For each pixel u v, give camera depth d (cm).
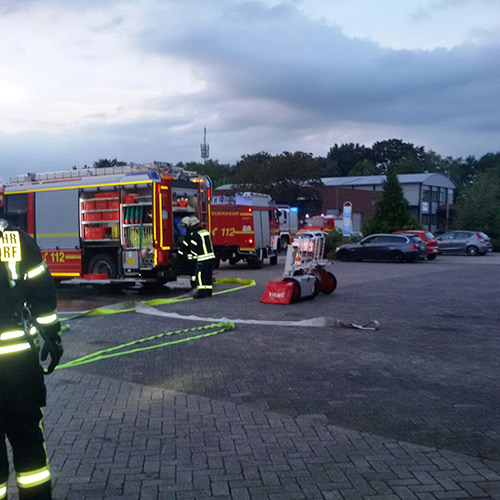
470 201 4444
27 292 319
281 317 1060
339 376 650
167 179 1395
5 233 310
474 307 1177
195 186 1497
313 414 523
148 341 848
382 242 2797
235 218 2341
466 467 409
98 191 1451
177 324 1000
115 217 1427
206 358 739
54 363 332
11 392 303
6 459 310
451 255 3534
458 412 525
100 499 369
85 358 743
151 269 1389
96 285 1712
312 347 797
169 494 375
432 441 457
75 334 913
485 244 3428
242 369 683
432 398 567
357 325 947
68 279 1599
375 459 424
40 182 1552
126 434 479
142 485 387
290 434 475
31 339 312
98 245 1457
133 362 721
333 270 2239
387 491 374
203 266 1345
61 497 371
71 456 435
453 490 374
